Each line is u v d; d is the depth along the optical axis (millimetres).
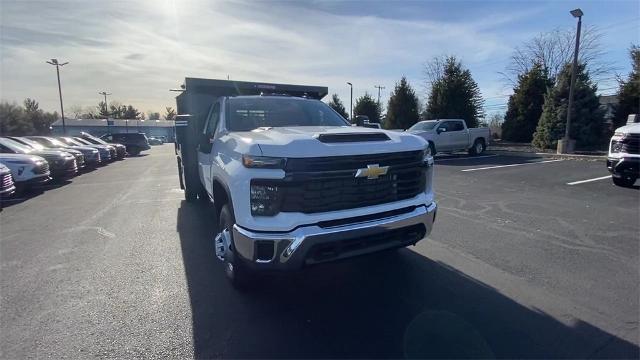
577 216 6613
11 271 4535
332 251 3152
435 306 3512
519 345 2873
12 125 55656
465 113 32094
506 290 3789
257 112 4852
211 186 4754
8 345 2979
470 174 12211
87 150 17516
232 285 3949
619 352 2762
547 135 21984
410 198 3602
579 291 3732
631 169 8438
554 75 34250
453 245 5176
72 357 2818
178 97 8859
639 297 3588
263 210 3098
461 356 2756
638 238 5336
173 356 2826
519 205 7582
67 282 4191
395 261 4617
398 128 37156
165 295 3844
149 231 6285
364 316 3371
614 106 25109
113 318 3391
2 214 8008
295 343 2975
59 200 9609
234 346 2947
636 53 25188
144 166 19500
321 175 3066
